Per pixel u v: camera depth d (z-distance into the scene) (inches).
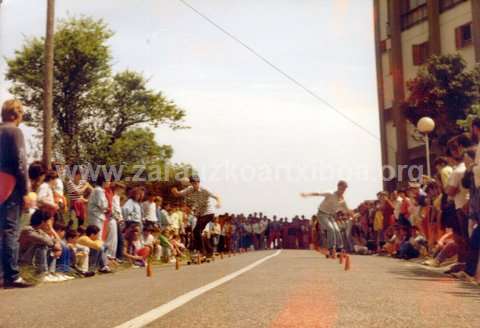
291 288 243.9
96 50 1378.0
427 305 192.7
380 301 200.7
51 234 369.1
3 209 299.9
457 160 371.2
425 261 490.0
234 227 1264.8
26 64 1397.6
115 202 529.3
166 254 639.1
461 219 362.9
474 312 178.7
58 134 1157.7
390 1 1549.0
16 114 306.2
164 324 154.1
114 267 489.7
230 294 221.0
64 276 370.3
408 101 1262.3
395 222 746.2
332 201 601.3
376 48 1622.8
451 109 1206.9
